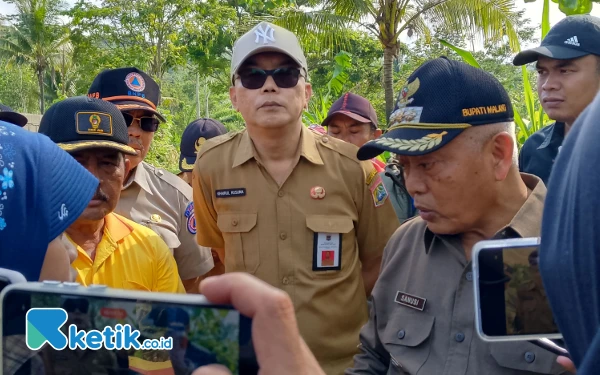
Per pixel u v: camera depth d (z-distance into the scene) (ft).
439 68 5.10
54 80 112.47
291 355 2.25
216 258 10.85
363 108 13.51
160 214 9.85
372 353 5.90
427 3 32.91
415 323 5.28
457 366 4.85
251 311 2.28
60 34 100.22
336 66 29.89
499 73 49.62
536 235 4.82
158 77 65.98
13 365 2.49
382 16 34.88
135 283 7.27
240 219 8.40
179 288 7.84
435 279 5.26
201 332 2.34
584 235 2.04
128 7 64.64
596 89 8.87
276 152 8.38
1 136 4.01
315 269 8.13
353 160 8.61
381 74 64.69
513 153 5.06
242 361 2.29
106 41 69.10
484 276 3.32
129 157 9.68
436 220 5.10
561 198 2.29
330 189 8.38
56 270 4.42
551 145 9.66
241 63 8.14
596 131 2.10
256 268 8.23
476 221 5.07
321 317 7.99
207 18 68.59
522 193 5.17
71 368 2.50
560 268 2.20
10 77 111.24
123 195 9.68
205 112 112.27
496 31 31.60
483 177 4.95
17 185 3.94
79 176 4.43
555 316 2.33
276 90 8.07
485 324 3.31
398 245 5.91
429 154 4.97
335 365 8.02
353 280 8.36
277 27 8.34
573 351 2.25
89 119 7.16
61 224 4.19
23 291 2.51
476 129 4.90
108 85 10.45
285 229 8.24
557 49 8.93
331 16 34.12
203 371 2.32
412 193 5.20
